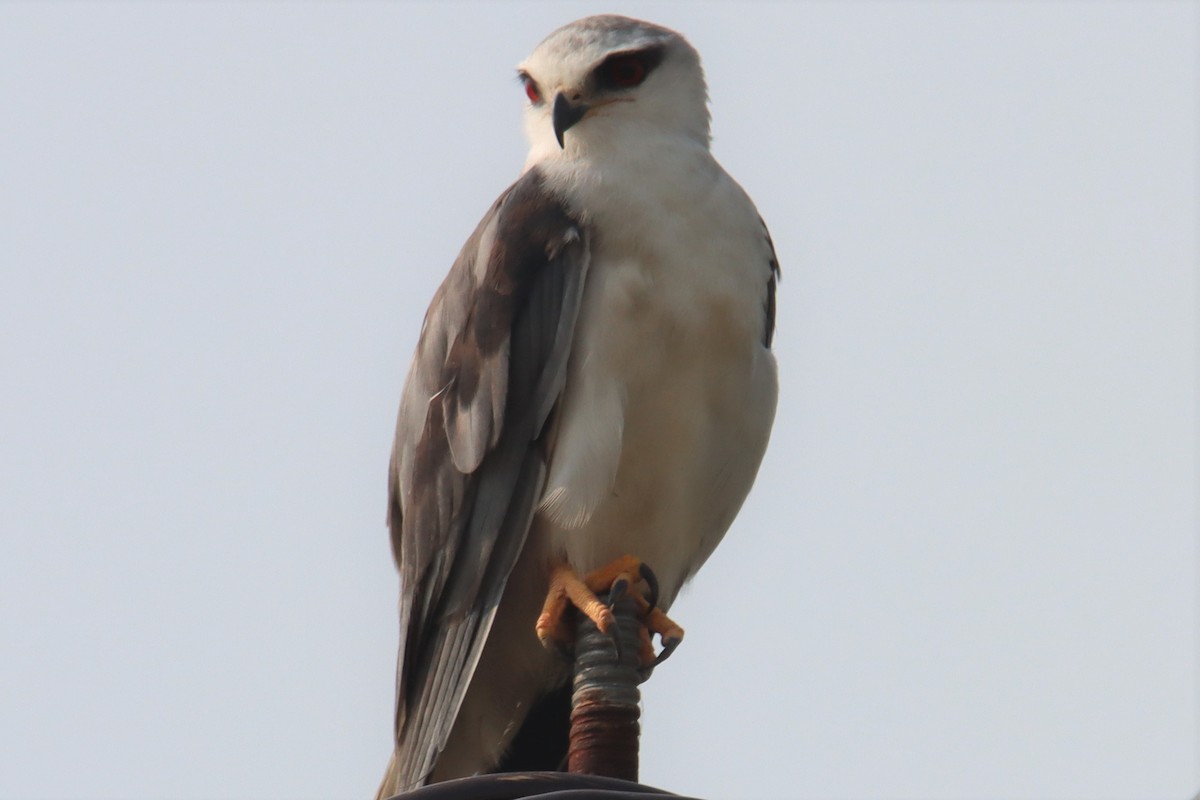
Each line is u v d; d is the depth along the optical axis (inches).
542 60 429.7
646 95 419.8
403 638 411.5
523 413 395.5
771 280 422.6
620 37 427.2
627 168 406.3
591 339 391.2
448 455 407.5
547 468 394.0
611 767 320.8
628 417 395.5
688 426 398.9
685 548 422.9
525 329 398.3
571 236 398.0
